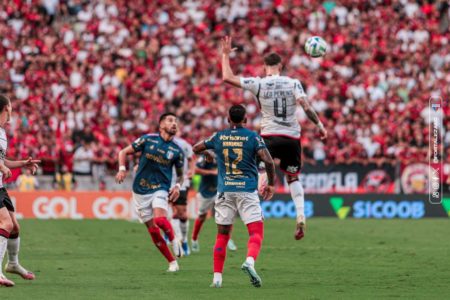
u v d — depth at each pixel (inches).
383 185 2881.4
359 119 3299.7
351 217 2844.5
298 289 1200.8
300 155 1396.4
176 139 1775.3
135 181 1423.5
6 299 1076.5
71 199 2714.1
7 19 3811.5
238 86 1353.3
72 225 2389.3
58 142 2950.3
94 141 3031.5
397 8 4089.6
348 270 1446.9
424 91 3663.9
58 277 1321.4
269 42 3919.8
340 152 3100.4
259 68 3784.5
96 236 2075.5
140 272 1401.3
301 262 1569.9
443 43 3946.9
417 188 2888.8
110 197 2728.8
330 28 3976.4
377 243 1961.1
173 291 1169.4
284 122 1368.1
